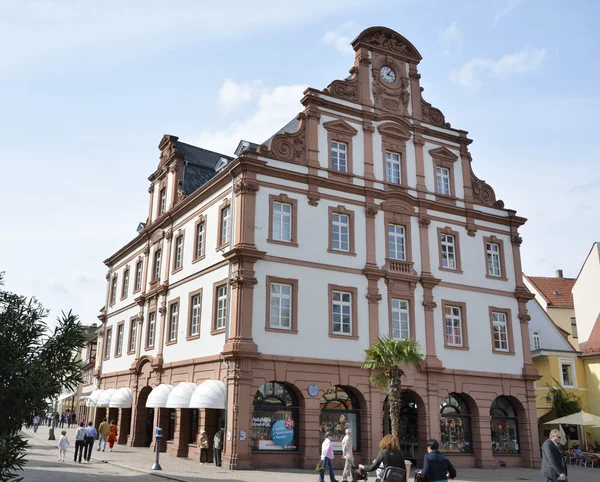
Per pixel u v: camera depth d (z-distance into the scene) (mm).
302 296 29375
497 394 34594
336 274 30703
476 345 34750
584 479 28234
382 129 34688
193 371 31422
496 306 36406
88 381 75500
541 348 44000
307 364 28516
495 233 37969
